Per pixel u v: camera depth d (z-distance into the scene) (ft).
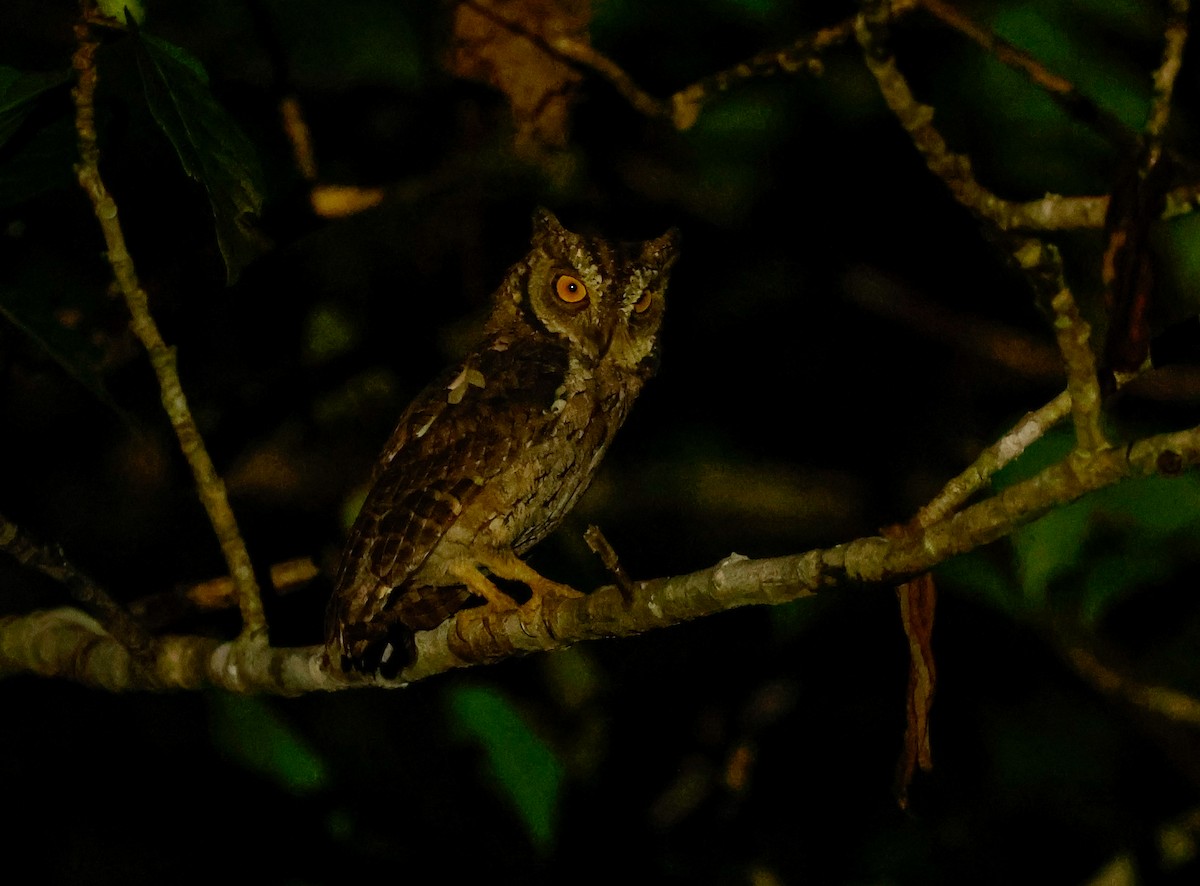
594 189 30.81
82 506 32.12
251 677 22.39
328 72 26.89
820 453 32.73
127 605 26.58
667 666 31.40
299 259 31.04
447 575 23.06
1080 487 13.21
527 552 28.12
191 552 32.30
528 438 23.71
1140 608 29.63
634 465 32.12
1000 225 12.94
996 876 29.63
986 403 32.65
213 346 31.53
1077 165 25.93
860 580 15.16
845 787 30.91
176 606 26.81
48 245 27.99
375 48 26.23
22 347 29.86
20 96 19.62
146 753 30.81
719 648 31.55
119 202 28.30
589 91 28.04
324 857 29.50
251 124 27.99
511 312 25.98
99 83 24.12
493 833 28.94
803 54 22.48
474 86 28.71
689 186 30.71
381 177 30.60
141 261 29.78
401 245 31.07
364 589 22.07
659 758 31.17
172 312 30.66
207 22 28.09
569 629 18.51
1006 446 15.10
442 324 31.81
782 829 30.71
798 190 31.63
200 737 30.63
